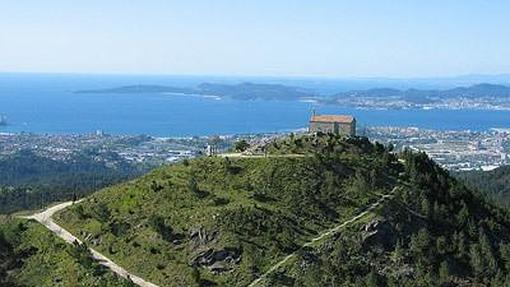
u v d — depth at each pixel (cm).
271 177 18562
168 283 15575
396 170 19462
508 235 18538
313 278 15088
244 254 15950
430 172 19725
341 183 18512
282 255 15962
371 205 17675
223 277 15588
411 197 18125
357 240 16450
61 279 16038
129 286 14900
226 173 19125
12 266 17100
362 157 19912
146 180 19788
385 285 15350
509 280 15550
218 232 16475
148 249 16638
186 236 16712
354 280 15262
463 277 15962
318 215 17362
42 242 17838
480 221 18300
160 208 18025
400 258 16200
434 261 16162
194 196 18225
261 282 15188
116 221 18025
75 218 19000
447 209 18138
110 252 17038
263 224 16775
